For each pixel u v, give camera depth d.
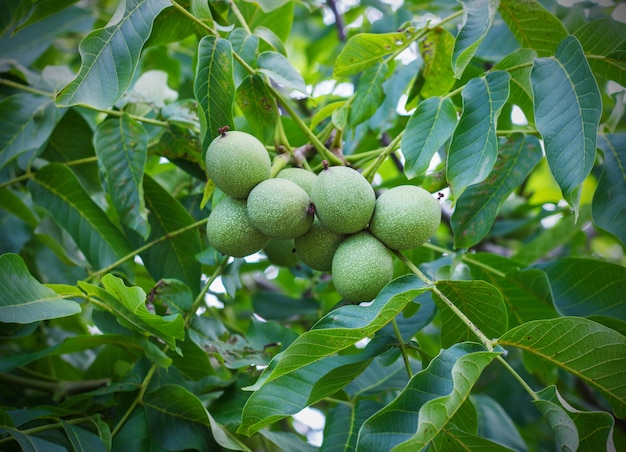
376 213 0.57
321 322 0.52
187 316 0.67
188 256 0.72
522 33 0.68
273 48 0.68
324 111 0.73
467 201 0.68
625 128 0.71
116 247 0.72
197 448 0.61
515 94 0.68
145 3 0.58
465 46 0.59
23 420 0.58
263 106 0.64
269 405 0.56
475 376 0.48
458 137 0.58
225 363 0.67
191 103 0.73
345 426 0.62
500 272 0.71
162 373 0.66
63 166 0.70
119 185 0.68
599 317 0.62
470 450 0.51
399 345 0.60
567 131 0.56
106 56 0.56
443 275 0.65
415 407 0.48
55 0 0.67
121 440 0.61
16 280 0.57
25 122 0.71
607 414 0.50
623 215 0.65
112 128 0.69
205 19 0.64
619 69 0.64
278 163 0.62
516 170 0.68
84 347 0.68
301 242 0.59
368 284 0.56
